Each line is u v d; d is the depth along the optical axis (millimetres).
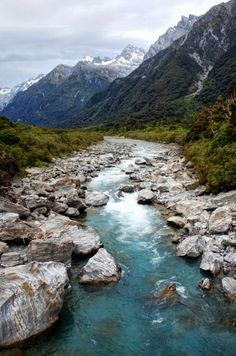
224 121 52094
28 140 53969
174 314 14961
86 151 71312
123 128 161125
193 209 26484
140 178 40344
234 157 32188
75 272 18359
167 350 13016
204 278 17219
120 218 26891
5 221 21000
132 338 13625
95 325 14375
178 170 43562
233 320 14461
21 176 37406
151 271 18531
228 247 19750
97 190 35656
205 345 13227
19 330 13023
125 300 16016
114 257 20188
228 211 24219
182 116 190625
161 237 23062
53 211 26516
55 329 14102
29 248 18172
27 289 13734
